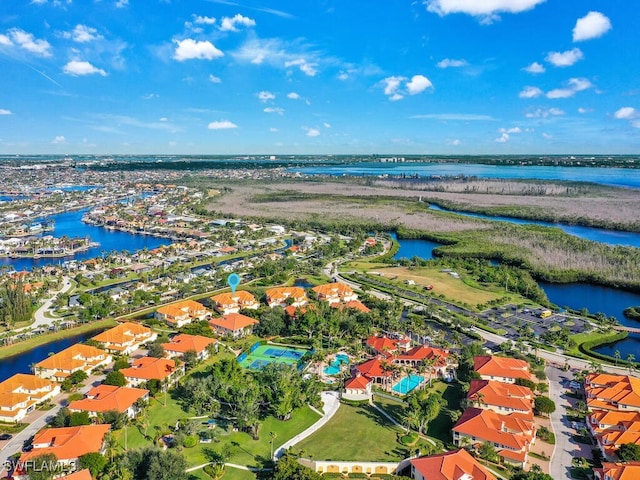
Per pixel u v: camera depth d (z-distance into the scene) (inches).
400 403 7066.9
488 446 5698.8
